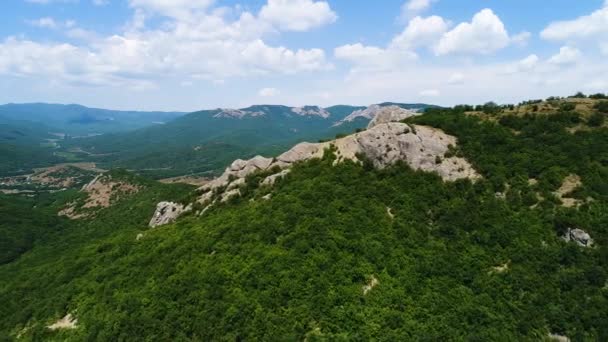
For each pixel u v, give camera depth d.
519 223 57.22
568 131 70.75
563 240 54.75
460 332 43.88
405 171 68.31
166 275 57.25
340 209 60.81
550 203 58.72
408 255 53.06
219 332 44.50
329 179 69.62
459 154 70.56
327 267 49.38
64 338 54.34
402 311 45.28
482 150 70.31
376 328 42.53
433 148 71.06
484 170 66.56
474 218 58.91
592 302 47.28
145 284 57.34
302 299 45.72
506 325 45.41
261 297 46.62
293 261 50.44
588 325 45.59
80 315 57.56
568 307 47.38
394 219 59.22
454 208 60.38
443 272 51.25
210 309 47.25
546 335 45.25
